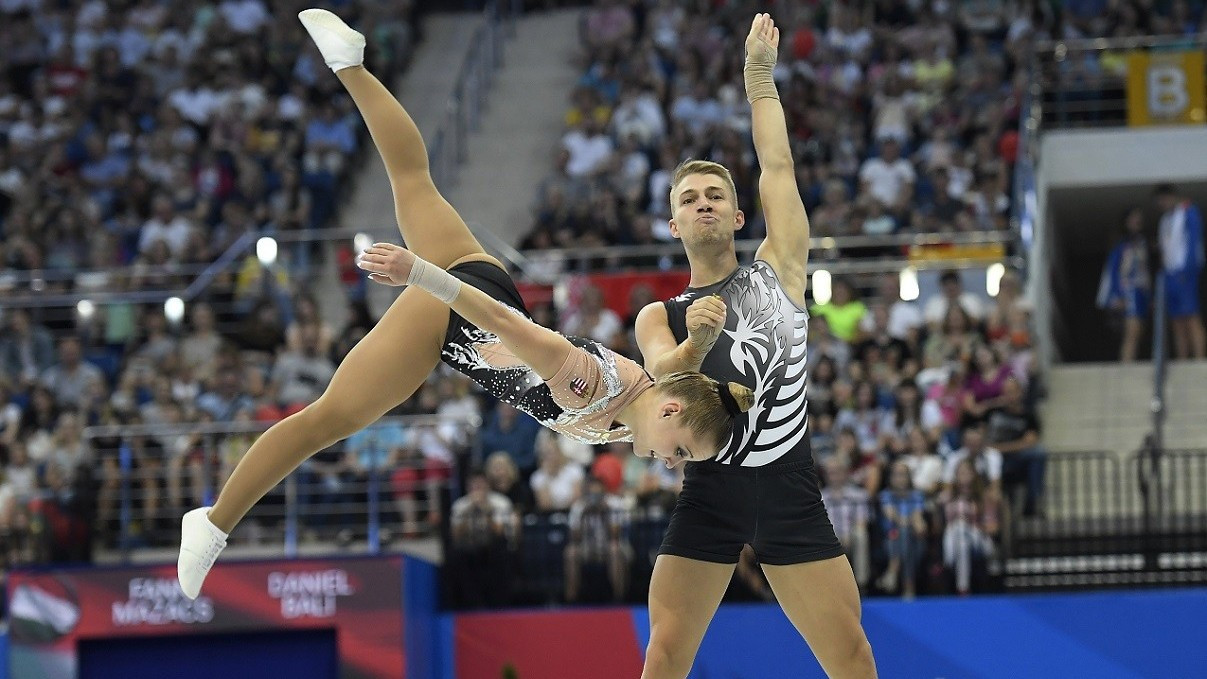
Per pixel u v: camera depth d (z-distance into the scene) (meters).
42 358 24.98
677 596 8.89
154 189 30.17
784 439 8.69
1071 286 33.97
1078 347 33.88
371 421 8.37
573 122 31.64
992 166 27.41
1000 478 20.02
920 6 31.95
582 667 19.20
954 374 21.84
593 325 24.00
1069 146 28.33
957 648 18.58
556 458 21.30
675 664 8.90
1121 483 23.64
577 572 19.77
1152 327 32.25
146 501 21.62
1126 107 29.33
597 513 19.77
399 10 36.06
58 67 33.31
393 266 7.49
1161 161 28.05
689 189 8.77
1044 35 30.62
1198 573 19.83
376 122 8.95
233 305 26.86
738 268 8.86
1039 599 18.62
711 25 32.62
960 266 24.88
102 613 18.62
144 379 23.94
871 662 8.90
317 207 30.08
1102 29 30.34
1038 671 18.48
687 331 8.46
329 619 18.39
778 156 9.09
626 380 8.29
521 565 20.11
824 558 8.80
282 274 26.95
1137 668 18.30
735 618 18.88
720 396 7.98
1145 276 26.80
